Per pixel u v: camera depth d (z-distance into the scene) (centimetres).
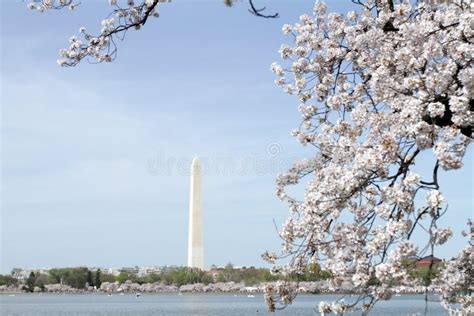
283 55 1397
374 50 1291
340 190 1054
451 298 1266
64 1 1329
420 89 1055
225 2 1026
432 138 993
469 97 996
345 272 1042
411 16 1233
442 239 938
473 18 1030
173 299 15788
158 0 1261
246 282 16050
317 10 1396
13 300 15512
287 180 1293
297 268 1123
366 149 1112
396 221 976
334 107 1315
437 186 970
